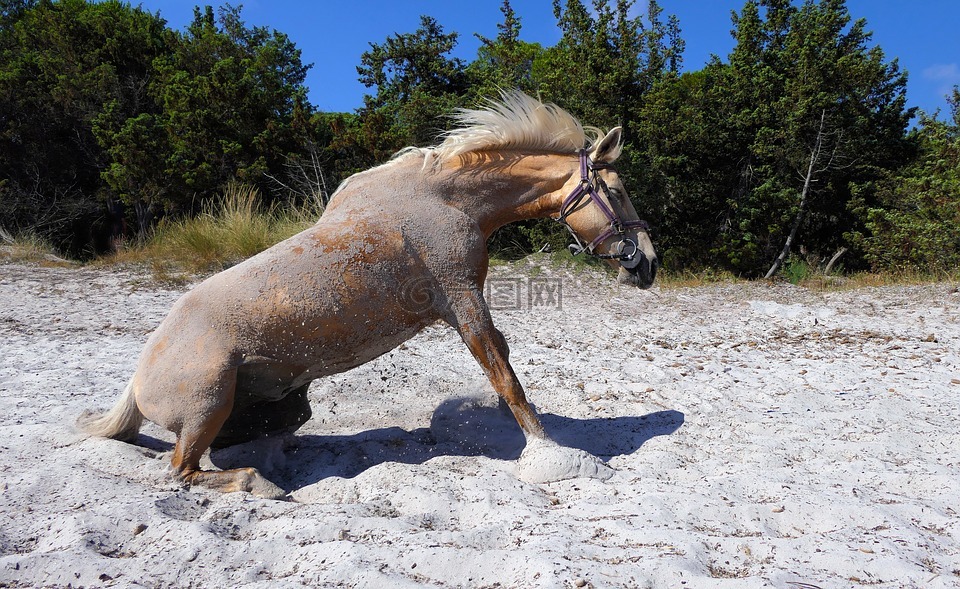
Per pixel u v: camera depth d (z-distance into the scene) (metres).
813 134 18.62
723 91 19.80
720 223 19.08
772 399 5.72
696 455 4.36
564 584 2.55
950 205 15.61
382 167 4.18
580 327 9.71
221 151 21.98
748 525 3.21
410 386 6.21
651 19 20.50
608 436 4.73
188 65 25.66
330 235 3.84
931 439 4.57
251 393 4.05
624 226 4.14
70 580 2.73
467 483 3.73
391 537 3.08
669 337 8.97
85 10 30.45
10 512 3.33
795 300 12.87
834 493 3.55
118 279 13.05
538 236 16.44
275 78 23.16
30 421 4.81
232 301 3.74
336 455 4.45
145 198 22.14
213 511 3.42
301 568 2.84
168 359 3.75
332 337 3.84
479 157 4.14
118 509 3.28
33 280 12.77
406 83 22.92
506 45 19.23
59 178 25.45
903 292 13.09
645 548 2.91
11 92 24.25
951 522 3.17
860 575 2.68
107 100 25.30
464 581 2.71
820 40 18.86
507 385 4.00
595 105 18.08
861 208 18.41
